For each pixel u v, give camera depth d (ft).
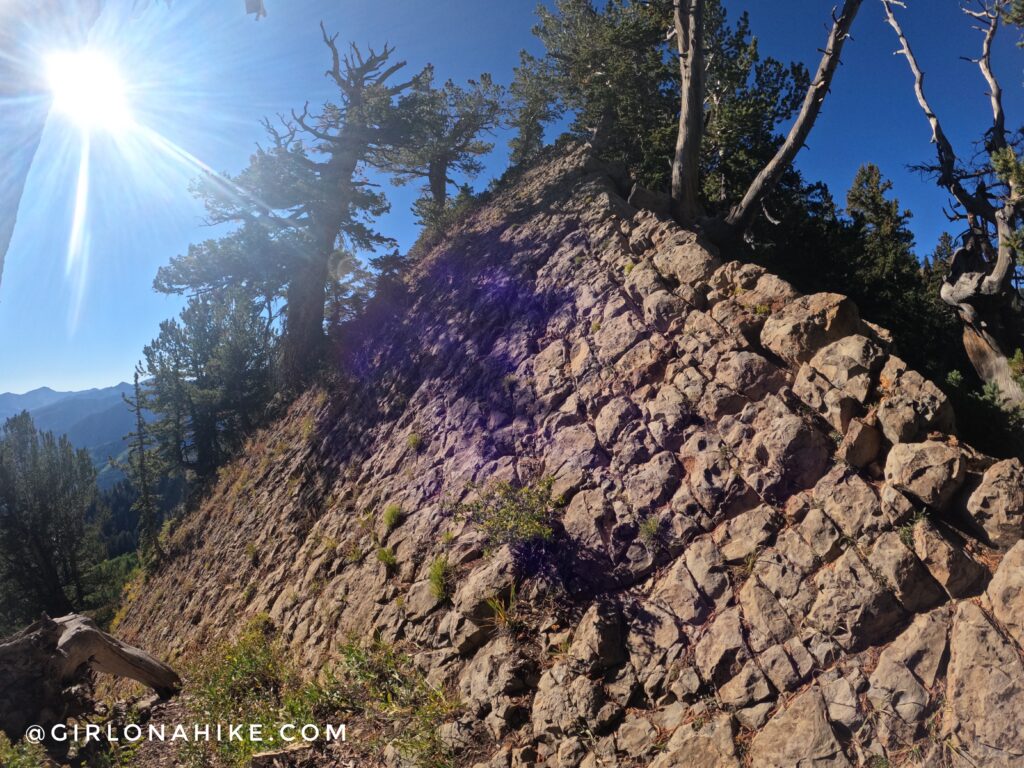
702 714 14.84
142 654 29.66
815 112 40.40
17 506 125.39
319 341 82.17
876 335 21.36
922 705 12.82
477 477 27.61
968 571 14.11
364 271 82.02
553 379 29.84
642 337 27.96
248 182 82.99
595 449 23.97
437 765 16.72
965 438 25.36
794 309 22.91
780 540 17.21
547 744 16.19
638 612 17.93
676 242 33.45
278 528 42.73
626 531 20.24
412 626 23.08
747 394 21.88
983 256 50.67
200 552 56.59
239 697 25.58
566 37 85.87
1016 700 11.90
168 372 126.62
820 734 13.21
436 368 41.37
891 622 14.44
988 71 50.06
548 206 53.47
